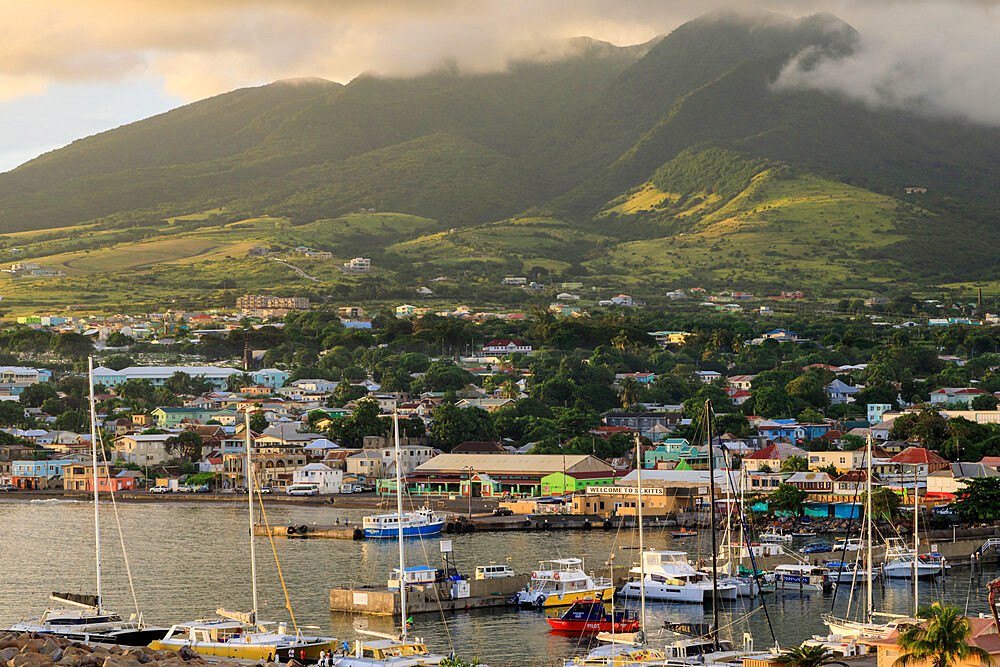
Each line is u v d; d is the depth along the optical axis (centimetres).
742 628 16338
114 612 16425
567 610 16562
